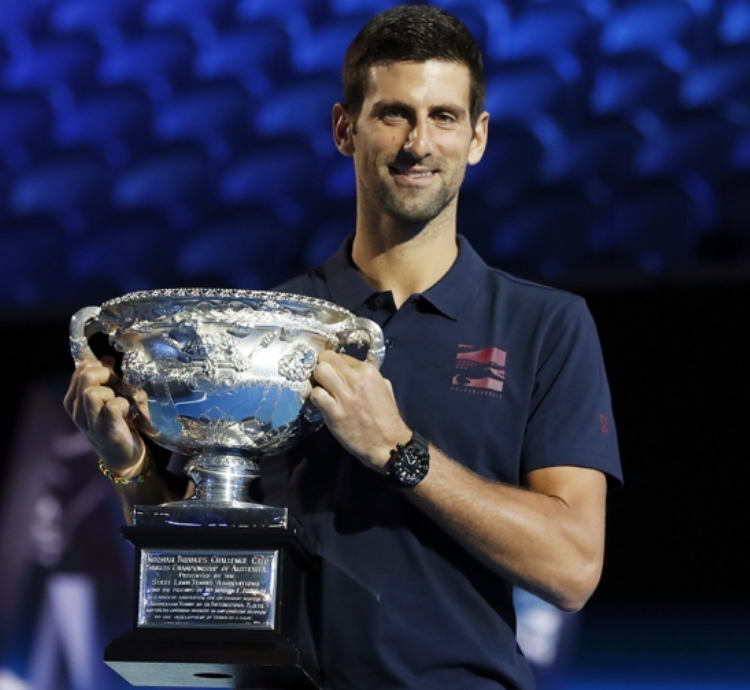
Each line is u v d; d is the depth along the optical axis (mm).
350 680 4969
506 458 5258
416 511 5137
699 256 11477
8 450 12422
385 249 5590
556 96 12531
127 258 13281
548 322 5430
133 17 14258
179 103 13750
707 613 10273
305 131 13234
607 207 11906
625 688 10297
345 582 5059
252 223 13016
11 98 14117
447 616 5016
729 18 12383
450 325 5430
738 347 10773
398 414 4832
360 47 5469
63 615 11812
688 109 12133
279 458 5453
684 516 10523
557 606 5074
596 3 12812
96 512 12031
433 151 5230
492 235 12117
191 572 4715
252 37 13812
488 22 13016
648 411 10852
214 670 4727
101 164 13688
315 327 4762
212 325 4645
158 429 4898
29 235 13570
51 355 12695
